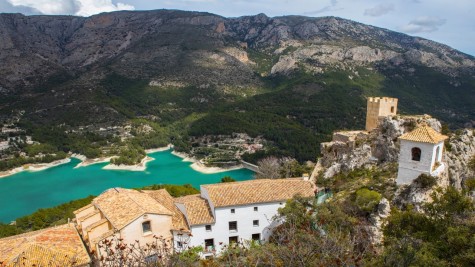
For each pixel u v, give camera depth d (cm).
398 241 2717
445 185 4888
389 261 2397
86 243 4741
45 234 4231
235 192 5525
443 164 4994
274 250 2903
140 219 4678
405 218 3169
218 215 5228
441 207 3042
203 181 16362
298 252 2359
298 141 19588
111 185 15688
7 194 14412
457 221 2712
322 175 7006
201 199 5597
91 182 16212
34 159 19362
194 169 18538
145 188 9031
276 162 14312
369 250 3077
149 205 5094
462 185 5628
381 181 5462
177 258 2652
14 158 19200
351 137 7719
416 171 4812
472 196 4138
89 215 5056
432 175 4662
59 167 19225
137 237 4662
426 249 2469
